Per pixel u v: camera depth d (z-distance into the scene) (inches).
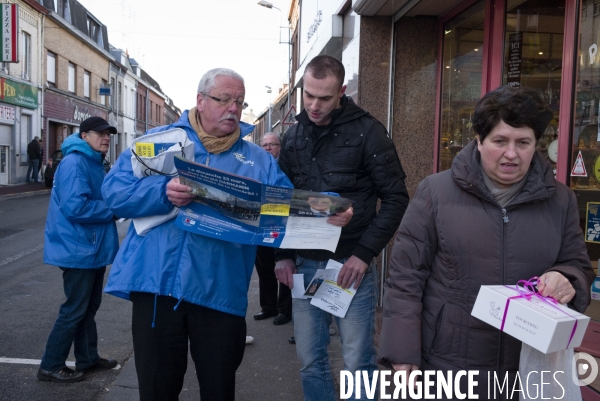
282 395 136.3
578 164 120.6
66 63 1103.6
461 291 71.4
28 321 190.2
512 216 69.6
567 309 61.8
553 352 62.1
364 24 193.3
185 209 84.6
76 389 136.2
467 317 70.9
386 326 74.9
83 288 136.5
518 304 61.9
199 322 87.9
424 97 193.2
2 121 826.8
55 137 1069.1
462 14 173.3
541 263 69.1
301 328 103.0
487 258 69.7
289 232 87.9
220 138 91.0
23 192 723.4
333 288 98.3
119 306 215.6
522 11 141.3
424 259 74.4
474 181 69.9
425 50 191.9
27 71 924.0
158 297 85.9
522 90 67.3
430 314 73.9
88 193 132.3
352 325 98.9
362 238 96.3
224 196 83.7
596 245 118.3
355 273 95.0
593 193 119.4
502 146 67.2
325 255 101.2
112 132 140.3
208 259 86.7
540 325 59.2
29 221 466.0
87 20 1256.8
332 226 89.2
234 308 89.3
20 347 163.8
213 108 88.2
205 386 88.8
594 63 120.0
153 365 86.1
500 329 63.9
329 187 99.7
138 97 1849.2
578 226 71.8
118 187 86.5
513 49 145.4
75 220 131.0
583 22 119.3
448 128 184.4
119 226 450.6
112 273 88.0
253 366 155.6
